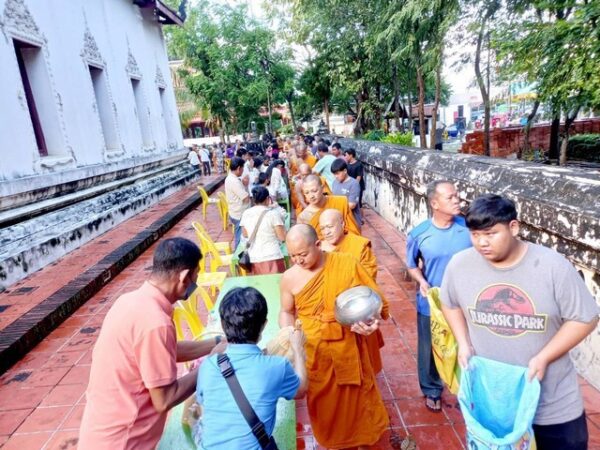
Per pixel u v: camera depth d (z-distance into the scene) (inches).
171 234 374.9
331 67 641.0
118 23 466.3
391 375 145.0
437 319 91.8
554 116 294.7
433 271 115.0
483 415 76.5
